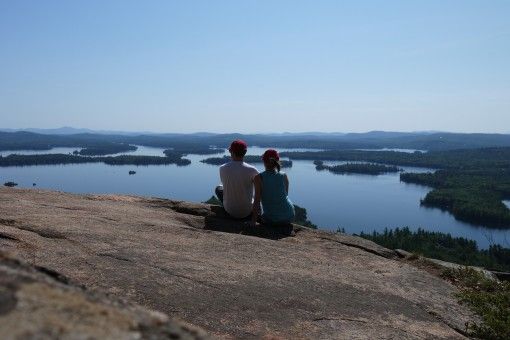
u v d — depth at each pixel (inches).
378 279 206.2
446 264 257.6
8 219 206.4
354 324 153.0
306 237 273.1
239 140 280.7
